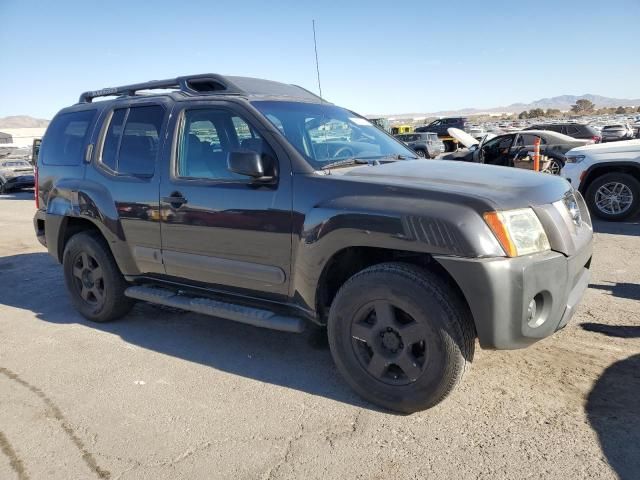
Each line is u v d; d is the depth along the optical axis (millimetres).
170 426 3006
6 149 28594
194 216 3732
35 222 5309
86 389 3488
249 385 3475
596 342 3844
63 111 5164
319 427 2941
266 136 3459
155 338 4363
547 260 2785
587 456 2564
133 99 4434
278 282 3408
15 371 3801
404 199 2885
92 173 4543
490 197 2785
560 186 3312
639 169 8492
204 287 3922
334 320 3166
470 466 2545
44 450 2820
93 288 4730
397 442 2766
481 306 2676
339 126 4074
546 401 3074
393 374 3080
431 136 25953
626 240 7230
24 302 5520
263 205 3371
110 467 2658
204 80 4156
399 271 2904
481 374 3426
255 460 2670
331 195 3125
